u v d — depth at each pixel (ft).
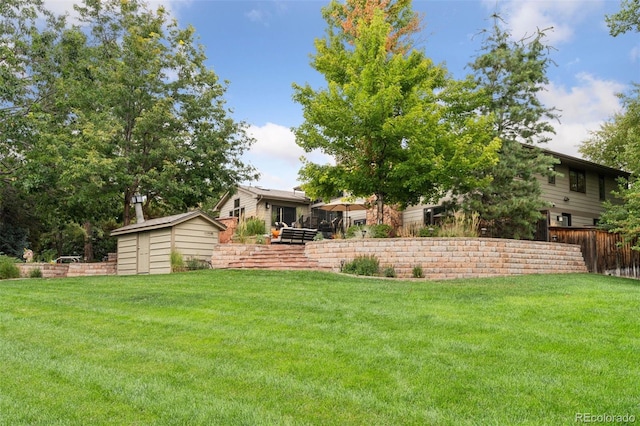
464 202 62.54
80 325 21.79
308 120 51.13
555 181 80.18
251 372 15.25
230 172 76.79
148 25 72.28
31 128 63.87
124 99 68.54
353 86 49.55
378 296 28.94
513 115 61.31
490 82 63.46
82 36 69.21
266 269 46.24
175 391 13.61
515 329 20.33
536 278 40.68
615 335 19.24
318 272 43.27
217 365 15.94
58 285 35.53
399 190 52.39
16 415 11.85
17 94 65.31
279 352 17.40
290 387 13.96
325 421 11.68
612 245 58.23
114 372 15.21
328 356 16.90
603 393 13.38
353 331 20.26
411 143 47.96
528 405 12.63
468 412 12.23
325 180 51.93
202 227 53.31
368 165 51.90
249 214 99.55
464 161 47.03
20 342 18.85
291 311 24.39
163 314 23.97
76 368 15.55
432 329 20.61
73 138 63.46
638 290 32.27
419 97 51.52
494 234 62.08
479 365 15.87
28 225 88.84
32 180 62.49
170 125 71.26
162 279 38.55
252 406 12.57
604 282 40.57
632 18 62.69
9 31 67.15
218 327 21.13
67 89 66.08
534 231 61.72
